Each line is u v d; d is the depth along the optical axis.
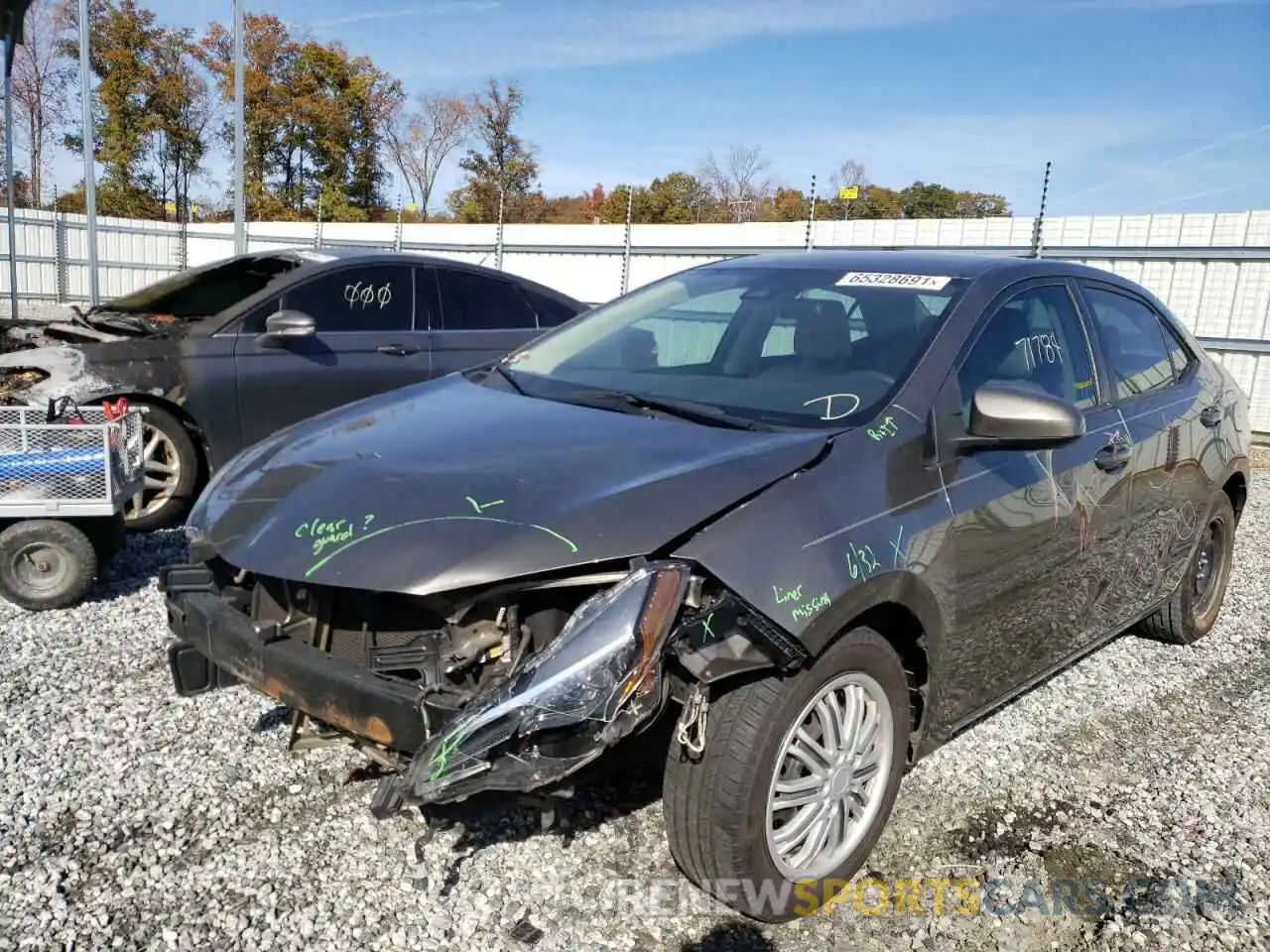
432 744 2.18
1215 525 4.74
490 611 2.35
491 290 7.15
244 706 3.63
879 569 2.52
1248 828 3.19
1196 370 4.57
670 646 2.23
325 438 3.02
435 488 2.50
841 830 2.70
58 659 3.97
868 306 3.38
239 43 13.71
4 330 7.81
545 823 2.40
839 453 2.67
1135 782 3.45
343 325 6.36
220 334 5.85
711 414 2.97
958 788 3.34
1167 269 12.34
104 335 5.77
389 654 2.38
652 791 3.15
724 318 3.62
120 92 38.50
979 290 3.36
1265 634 5.05
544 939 2.48
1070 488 3.33
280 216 40.34
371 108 43.22
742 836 2.41
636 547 2.28
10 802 2.95
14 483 4.31
